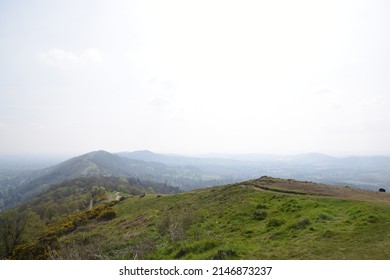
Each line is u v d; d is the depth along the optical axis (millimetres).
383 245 17109
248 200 37906
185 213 40500
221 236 26734
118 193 150500
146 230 38531
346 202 28562
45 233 72375
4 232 68875
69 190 183625
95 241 41750
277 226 25625
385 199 30328
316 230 21875
